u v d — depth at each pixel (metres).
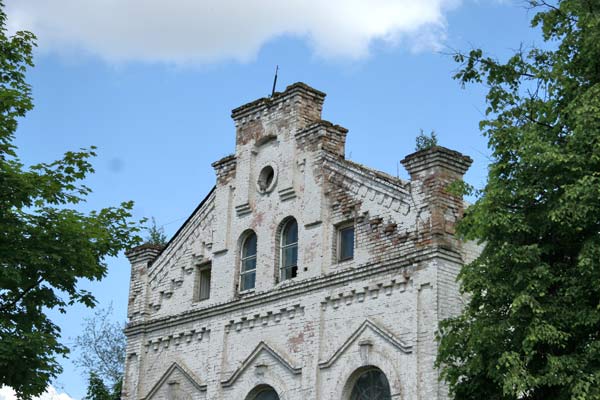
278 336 29.98
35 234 24.41
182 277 34.69
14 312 24.56
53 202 25.08
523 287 19.52
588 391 18.05
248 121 34.00
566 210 19.02
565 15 21.53
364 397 27.05
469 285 20.19
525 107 21.50
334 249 29.39
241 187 33.41
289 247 31.25
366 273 27.78
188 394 32.50
